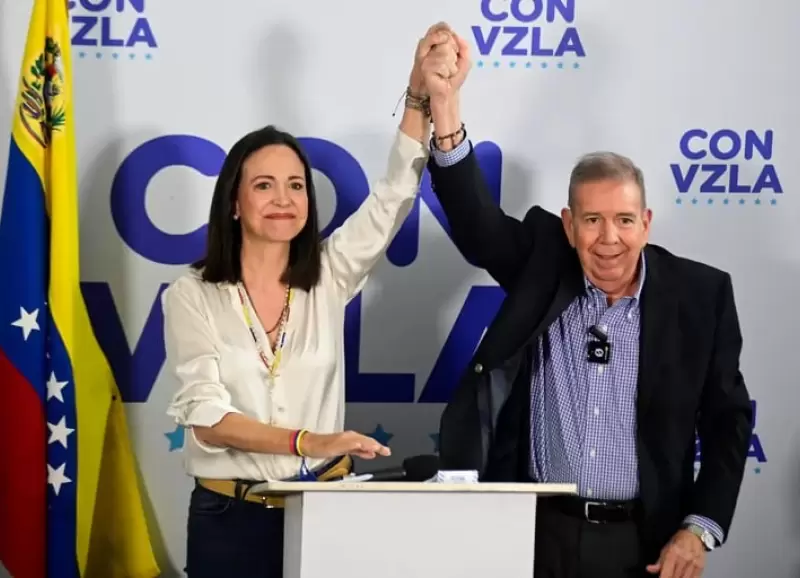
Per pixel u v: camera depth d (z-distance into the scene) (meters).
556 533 4.29
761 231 5.60
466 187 4.35
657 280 4.29
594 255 4.16
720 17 5.50
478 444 4.28
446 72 4.27
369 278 5.50
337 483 3.21
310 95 5.39
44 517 4.87
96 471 5.11
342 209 5.45
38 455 4.83
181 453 5.44
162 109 5.35
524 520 3.33
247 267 4.43
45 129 4.91
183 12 5.32
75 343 5.09
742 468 4.29
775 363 5.63
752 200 5.59
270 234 4.27
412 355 5.54
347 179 5.43
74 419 4.91
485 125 5.47
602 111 5.50
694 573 4.12
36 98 4.86
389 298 5.51
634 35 5.48
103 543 5.29
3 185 5.32
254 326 4.32
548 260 4.39
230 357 4.24
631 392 4.23
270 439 3.84
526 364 4.35
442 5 5.40
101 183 5.36
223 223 4.36
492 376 4.30
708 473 4.28
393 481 3.61
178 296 4.34
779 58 5.54
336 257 4.54
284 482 3.20
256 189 4.29
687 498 4.33
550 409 4.32
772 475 5.60
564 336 4.34
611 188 4.11
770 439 5.62
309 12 5.36
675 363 4.22
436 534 3.29
